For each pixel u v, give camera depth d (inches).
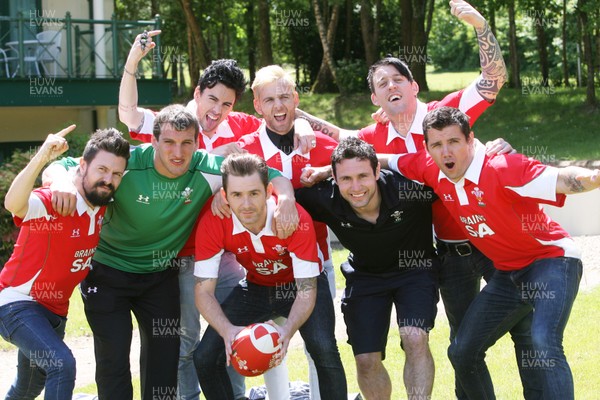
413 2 951.0
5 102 540.1
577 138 753.0
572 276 176.7
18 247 181.9
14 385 194.1
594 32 801.6
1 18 538.3
